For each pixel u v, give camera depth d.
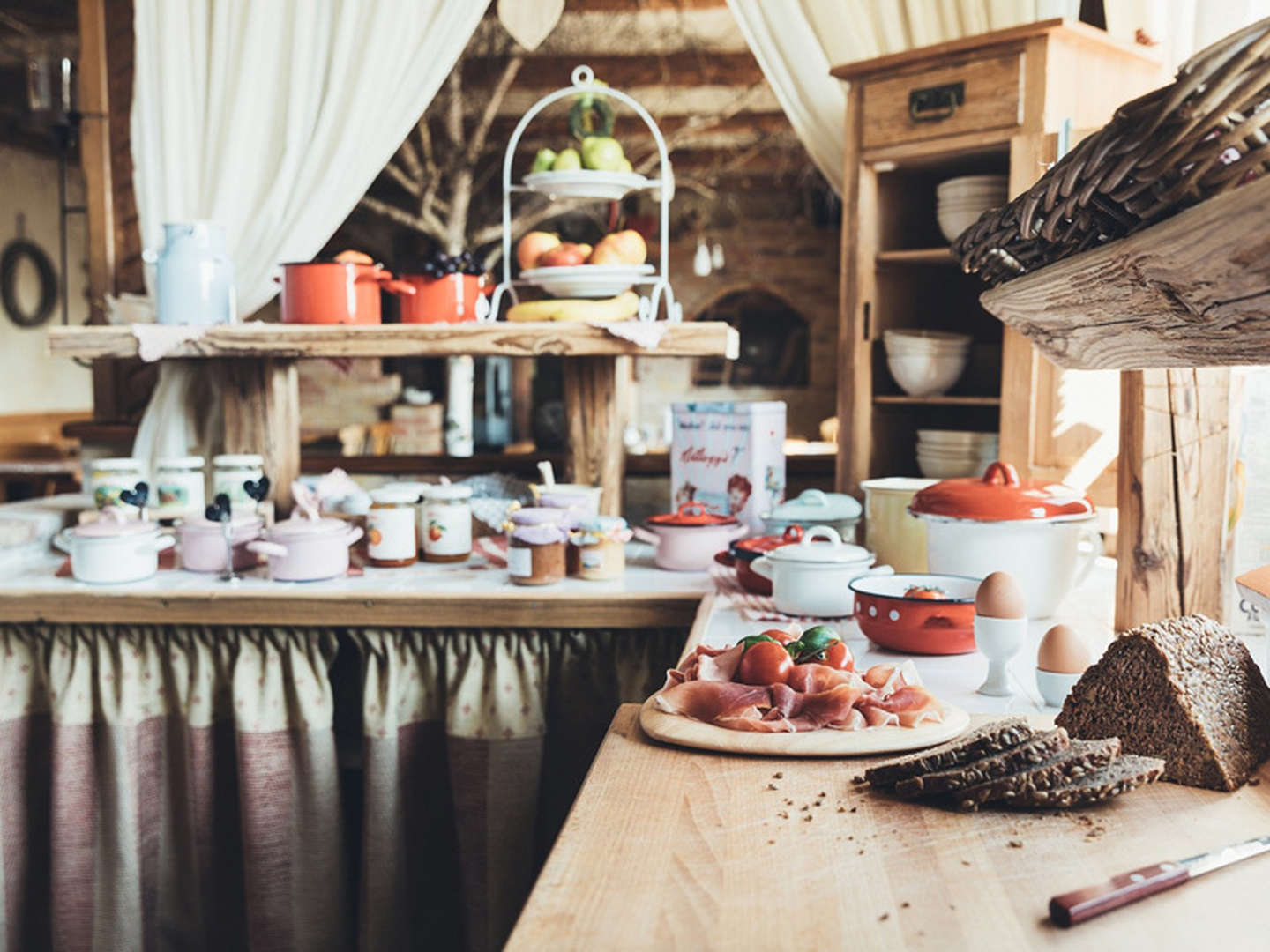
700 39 5.91
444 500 2.61
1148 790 1.21
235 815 2.40
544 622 2.25
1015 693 1.58
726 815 1.14
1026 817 1.13
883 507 2.36
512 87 6.29
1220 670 1.28
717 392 9.70
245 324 2.67
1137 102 0.83
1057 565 1.94
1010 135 2.46
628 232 2.63
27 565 2.61
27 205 8.38
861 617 1.82
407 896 2.33
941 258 2.76
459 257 2.70
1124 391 1.79
